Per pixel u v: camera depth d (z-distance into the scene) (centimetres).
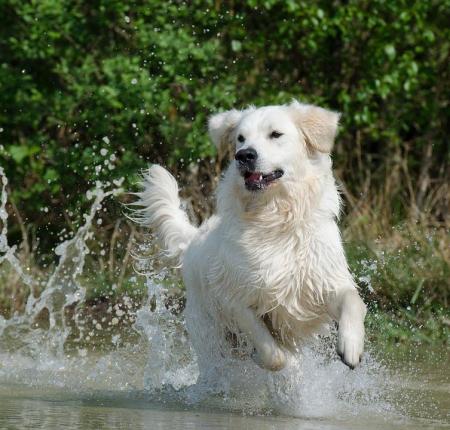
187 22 1466
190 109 1469
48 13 1440
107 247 1453
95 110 1446
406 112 1580
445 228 1406
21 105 1489
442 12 1548
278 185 756
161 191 911
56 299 1303
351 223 1399
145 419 676
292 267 761
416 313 1167
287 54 1569
